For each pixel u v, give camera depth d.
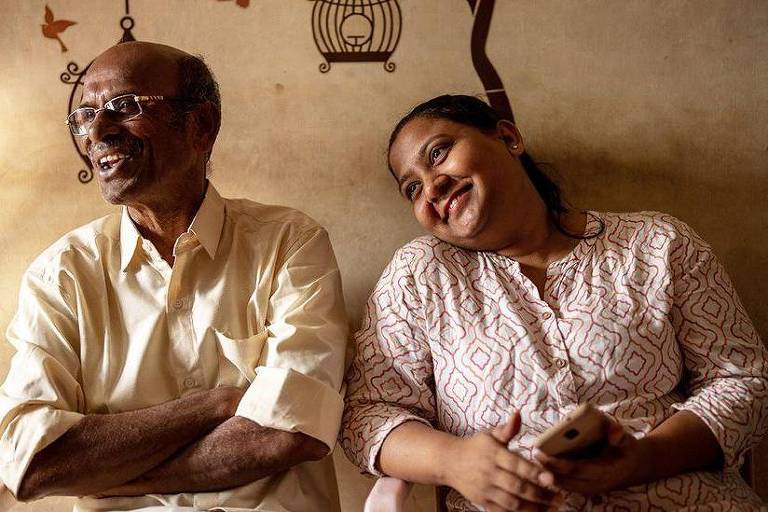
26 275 1.81
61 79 2.16
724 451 1.53
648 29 2.11
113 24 2.15
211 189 1.86
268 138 2.16
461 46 2.13
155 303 1.77
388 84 2.14
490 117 1.82
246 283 1.81
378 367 1.76
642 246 1.70
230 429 1.58
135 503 1.69
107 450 1.57
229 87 2.16
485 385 1.64
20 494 1.57
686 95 2.11
